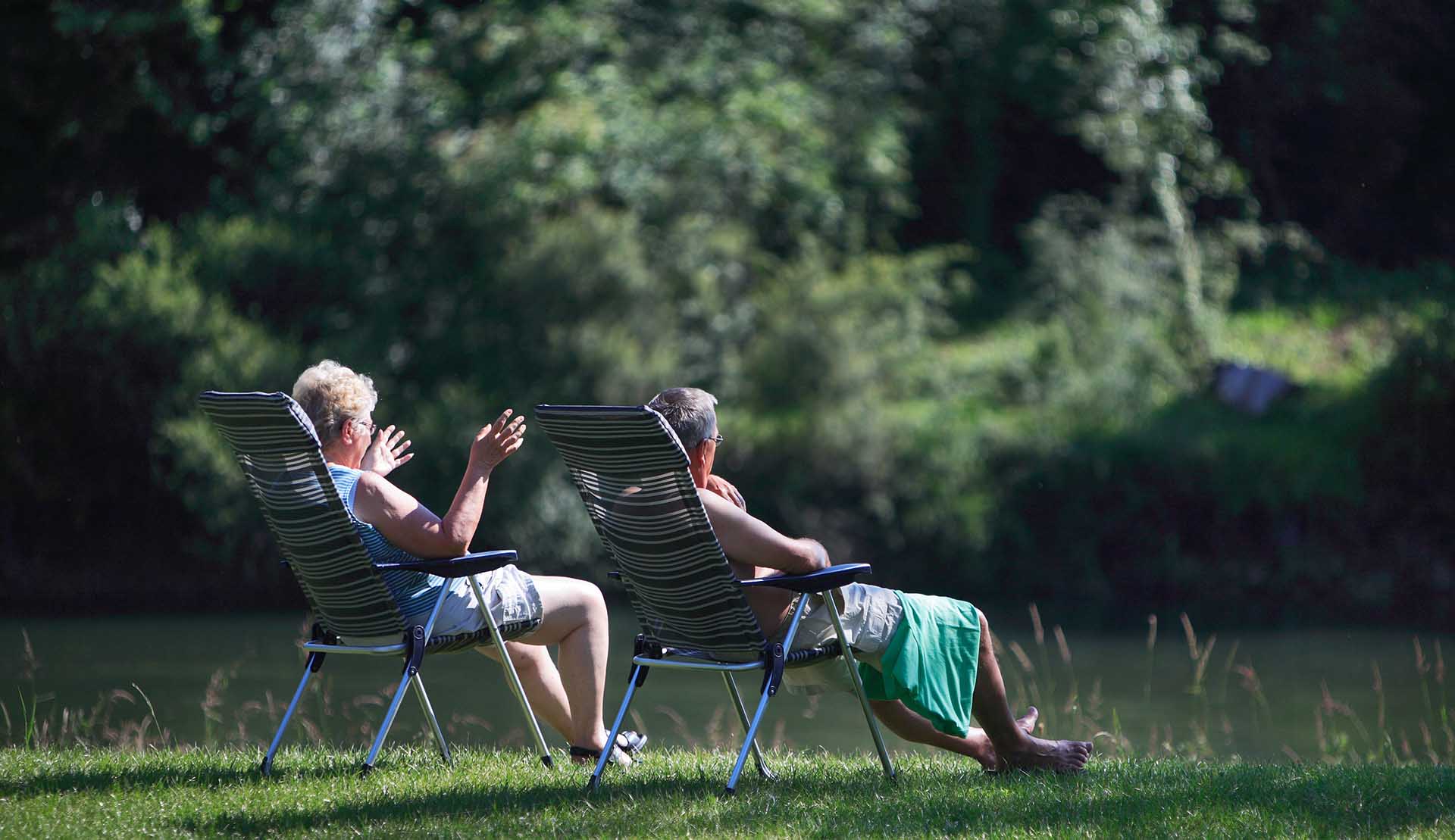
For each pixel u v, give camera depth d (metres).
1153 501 67.00
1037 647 51.66
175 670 41.34
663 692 38.09
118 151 73.06
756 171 71.69
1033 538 67.19
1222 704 37.53
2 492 61.75
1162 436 68.31
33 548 62.81
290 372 60.78
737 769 14.77
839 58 83.94
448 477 61.47
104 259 63.19
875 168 81.25
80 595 61.69
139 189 73.69
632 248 65.38
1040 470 67.31
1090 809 13.95
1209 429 70.88
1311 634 55.66
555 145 67.12
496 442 15.10
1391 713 36.22
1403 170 99.44
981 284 90.12
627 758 17.08
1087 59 89.38
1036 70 90.31
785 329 67.50
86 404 60.69
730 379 67.25
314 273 65.31
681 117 71.62
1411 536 66.81
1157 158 85.50
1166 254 81.38
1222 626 58.38
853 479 66.31
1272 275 93.00
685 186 69.50
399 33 71.88
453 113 69.75
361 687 37.50
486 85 72.44
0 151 71.25
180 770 16.45
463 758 17.70
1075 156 95.06
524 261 64.56
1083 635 55.53
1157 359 74.62
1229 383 75.69
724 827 13.27
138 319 60.12
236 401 13.98
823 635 15.23
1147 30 88.75
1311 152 99.25
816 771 16.97
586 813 13.81
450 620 15.48
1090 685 41.34
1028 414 71.75
